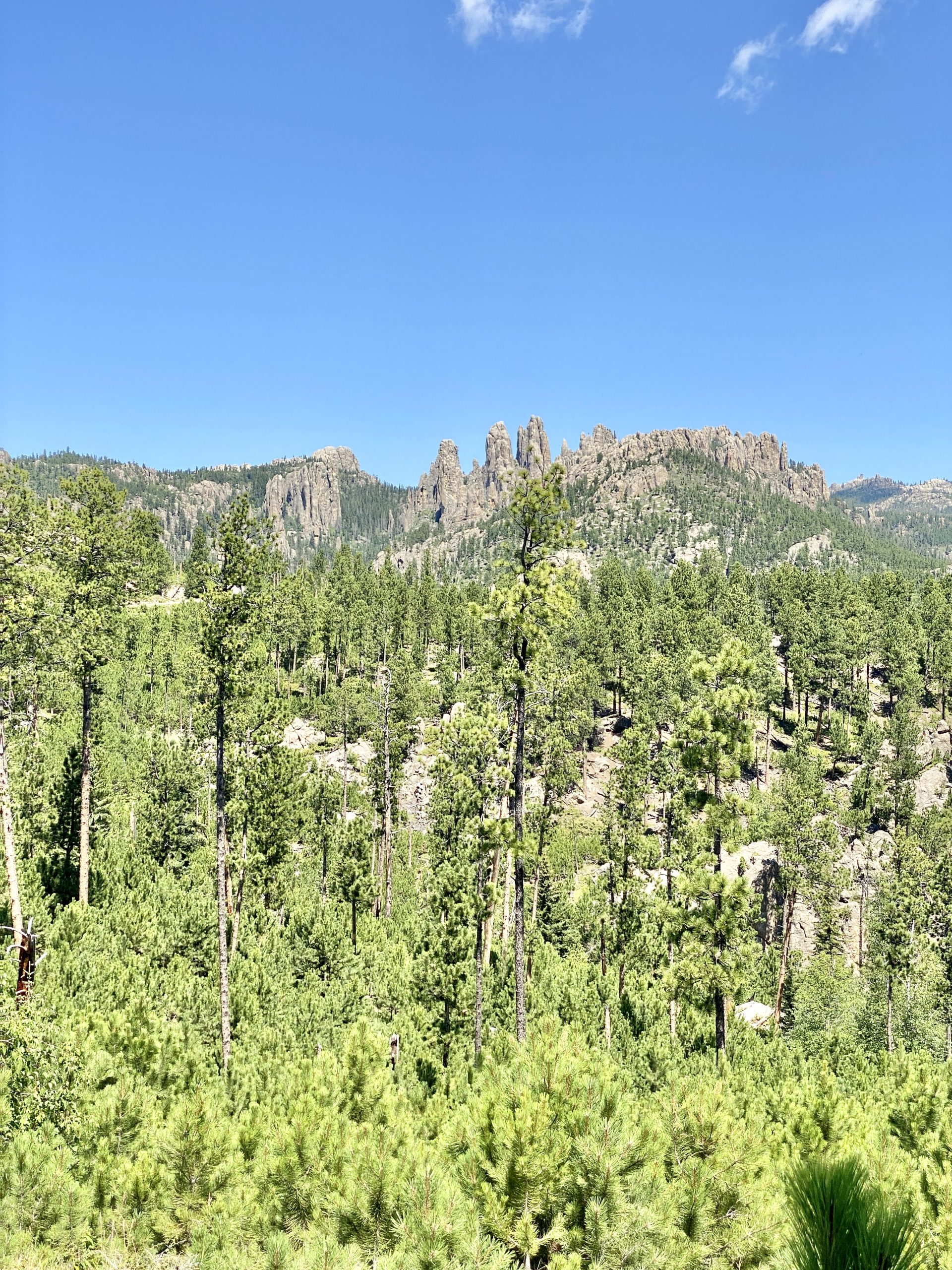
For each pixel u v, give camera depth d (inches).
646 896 1457.9
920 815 2834.6
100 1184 371.2
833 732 3673.7
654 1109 349.1
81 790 1320.1
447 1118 518.6
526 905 1876.2
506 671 977.5
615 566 5846.5
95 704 1620.3
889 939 1763.0
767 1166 338.0
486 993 1118.4
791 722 4212.6
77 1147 398.0
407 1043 900.6
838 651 4089.6
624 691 3969.0
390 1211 335.9
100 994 779.4
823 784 3031.5
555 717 1628.9
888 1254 120.9
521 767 983.0
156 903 1168.8
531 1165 293.0
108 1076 467.2
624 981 1409.9
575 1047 353.1
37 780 1378.0
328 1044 895.1
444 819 1364.4
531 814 1631.4
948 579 5383.9
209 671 951.0
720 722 1143.6
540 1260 305.0
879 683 4633.4
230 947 1131.3
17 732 1137.4
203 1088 558.3
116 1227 355.9
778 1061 1099.3
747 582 5802.2
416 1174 316.2
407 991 1107.3
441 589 6013.8
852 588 5182.1
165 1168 378.9
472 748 1215.6
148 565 1360.7
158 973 908.0
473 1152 318.3
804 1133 483.2
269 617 1007.0
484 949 1234.0
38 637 993.5
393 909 1851.6
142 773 2111.2
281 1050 777.6
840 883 2203.5
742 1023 1339.8
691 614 4707.2
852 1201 126.3
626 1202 294.0
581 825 2669.8
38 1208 346.3
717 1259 304.5
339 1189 357.7
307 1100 453.7
